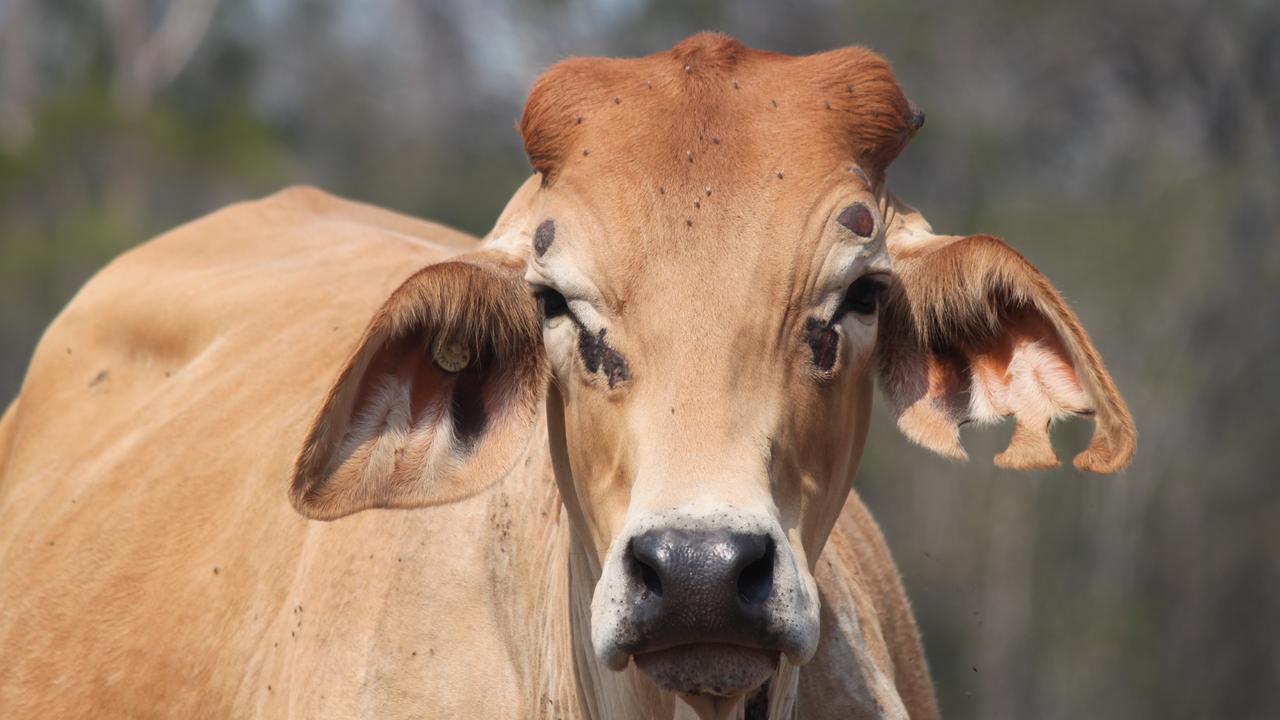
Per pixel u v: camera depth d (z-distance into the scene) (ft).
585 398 33.55
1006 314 35.50
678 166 33.60
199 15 275.18
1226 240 186.09
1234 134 190.70
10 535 50.31
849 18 206.08
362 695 38.50
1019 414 35.35
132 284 53.93
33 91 279.90
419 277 34.53
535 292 34.71
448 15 273.54
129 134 218.79
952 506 179.22
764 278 32.89
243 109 236.22
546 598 38.24
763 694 34.94
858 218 33.83
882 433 179.73
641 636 30.19
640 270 32.96
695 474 31.14
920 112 36.83
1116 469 33.42
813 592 31.22
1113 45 195.93
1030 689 177.06
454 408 36.55
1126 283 184.96
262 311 49.65
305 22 307.78
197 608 43.55
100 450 49.93
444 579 39.14
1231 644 178.19
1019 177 204.74
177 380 49.70
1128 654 176.45
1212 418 182.80
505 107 270.05
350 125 289.12
